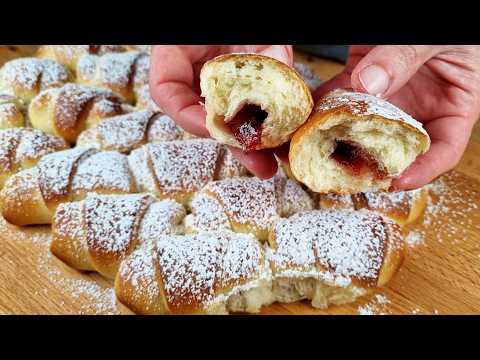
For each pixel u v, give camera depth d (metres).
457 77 0.29
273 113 0.22
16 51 0.43
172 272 0.23
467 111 0.29
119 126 0.32
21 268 0.26
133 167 0.30
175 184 0.28
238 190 0.27
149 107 0.35
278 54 0.29
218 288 0.23
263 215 0.26
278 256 0.24
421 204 0.29
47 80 0.36
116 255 0.25
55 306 0.24
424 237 0.28
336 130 0.22
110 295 0.25
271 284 0.24
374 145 0.22
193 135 0.32
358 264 0.24
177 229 0.27
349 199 0.28
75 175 0.28
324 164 0.23
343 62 0.44
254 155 0.24
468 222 0.29
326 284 0.24
